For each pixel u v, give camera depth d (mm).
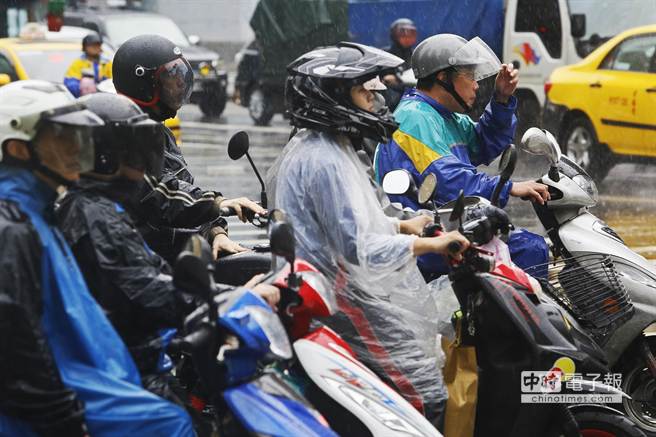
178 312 8383
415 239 9320
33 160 7918
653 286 12180
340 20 41688
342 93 9609
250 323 7961
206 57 46656
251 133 43344
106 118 8703
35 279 7574
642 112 29984
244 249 11586
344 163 9633
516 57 37188
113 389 7859
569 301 12117
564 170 12430
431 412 9828
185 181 11445
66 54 35781
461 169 11930
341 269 9602
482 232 9898
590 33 36062
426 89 12547
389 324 9734
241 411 7957
